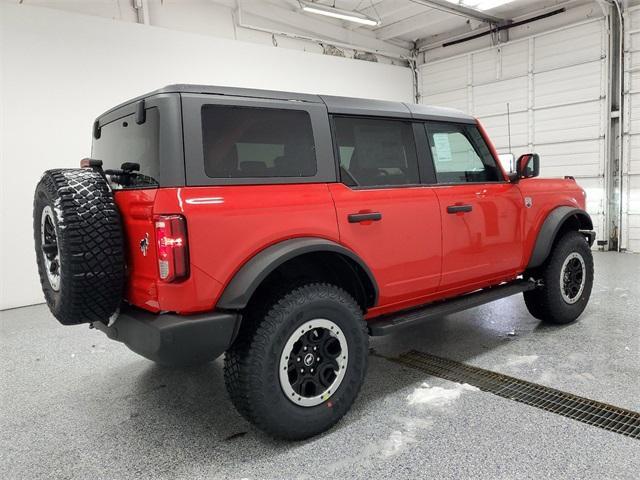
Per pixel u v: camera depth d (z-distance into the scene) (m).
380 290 2.54
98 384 3.03
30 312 5.21
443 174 2.95
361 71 9.60
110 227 2.00
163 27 6.86
